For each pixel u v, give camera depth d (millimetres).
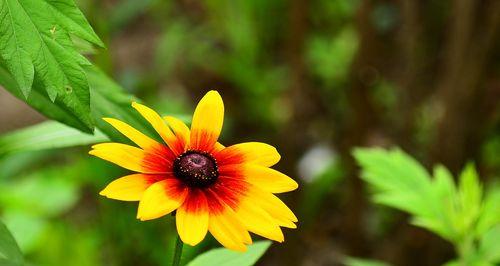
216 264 557
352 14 1525
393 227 1229
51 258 1087
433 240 1043
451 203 733
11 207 1095
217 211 496
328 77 1504
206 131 533
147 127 562
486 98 1035
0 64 551
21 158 1000
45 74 483
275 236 491
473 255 723
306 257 1318
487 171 1168
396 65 1388
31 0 484
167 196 487
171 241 1061
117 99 562
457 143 1006
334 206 1392
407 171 745
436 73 1255
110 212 1046
